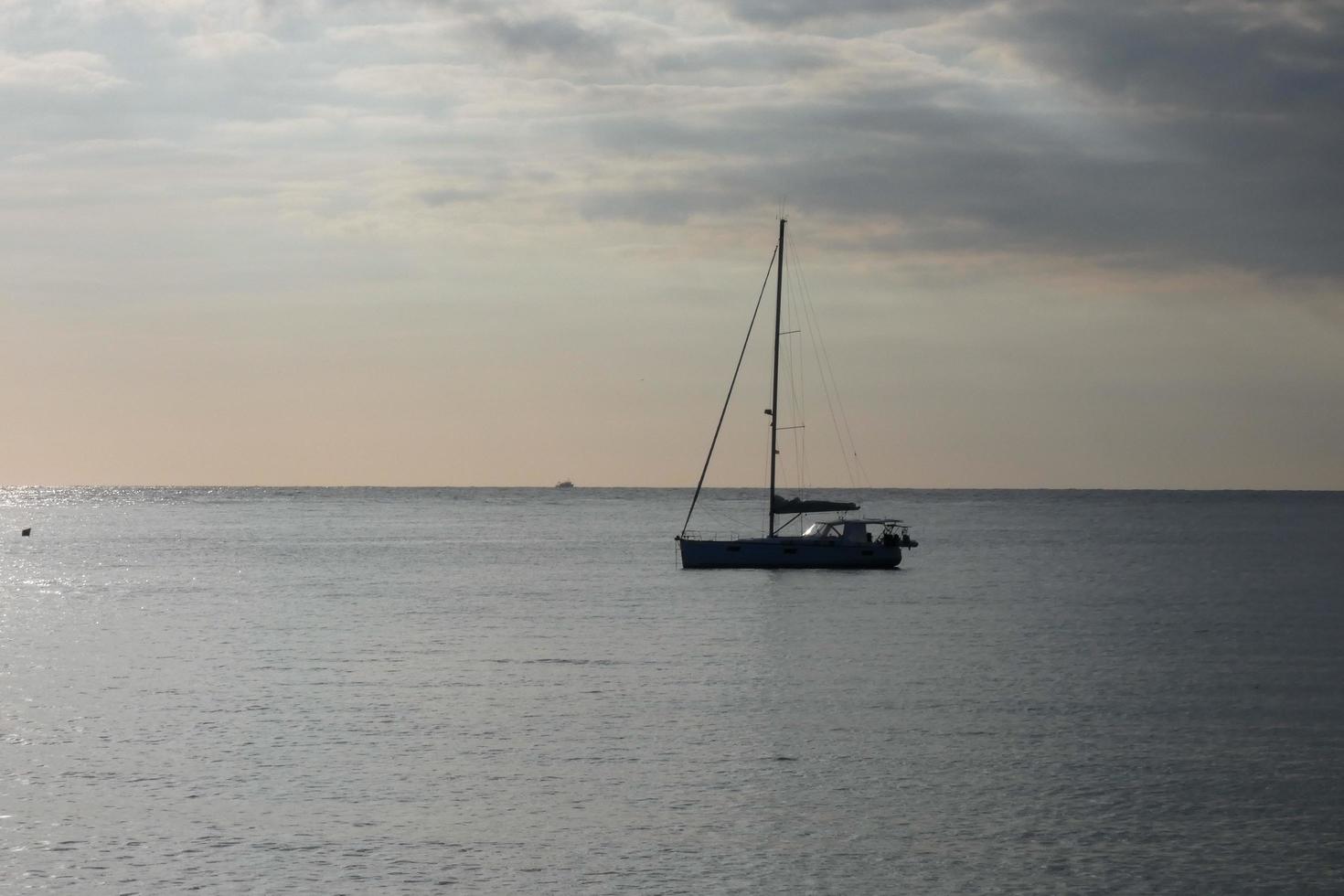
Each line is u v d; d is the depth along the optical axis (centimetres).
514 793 3778
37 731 4556
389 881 3125
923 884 3109
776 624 7488
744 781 3900
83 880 3127
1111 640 6819
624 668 5862
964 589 9712
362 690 5312
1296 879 3144
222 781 3897
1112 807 3653
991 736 4462
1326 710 4891
